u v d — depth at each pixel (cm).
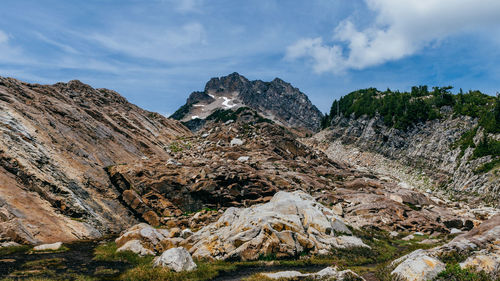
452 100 13362
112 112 7294
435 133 11825
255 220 2656
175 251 2038
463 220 4694
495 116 10500
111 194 3803
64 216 2959
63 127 4391
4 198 2598
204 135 9006
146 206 3744
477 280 1486
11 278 1608
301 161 7888
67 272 1808
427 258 1683
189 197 4209
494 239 1750
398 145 12431
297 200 3419
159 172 4412
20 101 4209
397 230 4397
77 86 7950
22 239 2375
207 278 1862
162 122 10150
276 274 1830
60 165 3528
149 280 1755
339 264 2380
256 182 4847
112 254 2238
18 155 3116
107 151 4803
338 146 14438
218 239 2534
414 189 6962
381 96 17275
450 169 9938
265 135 8462
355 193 5747
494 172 8244
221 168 4906
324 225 3022
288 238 2547
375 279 1883
